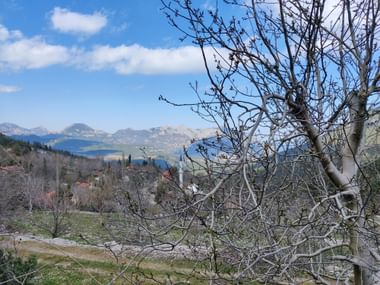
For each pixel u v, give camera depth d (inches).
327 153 165.3
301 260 161.8
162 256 159.3
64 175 1774.1
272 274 130.6
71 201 1385.3
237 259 138.9
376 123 174.6
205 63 132.8
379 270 149.9
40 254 745.0
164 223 144.6
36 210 1370.6
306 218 146.9
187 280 151.7
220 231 123.9
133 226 149.8
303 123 150.5
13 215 1128.8
